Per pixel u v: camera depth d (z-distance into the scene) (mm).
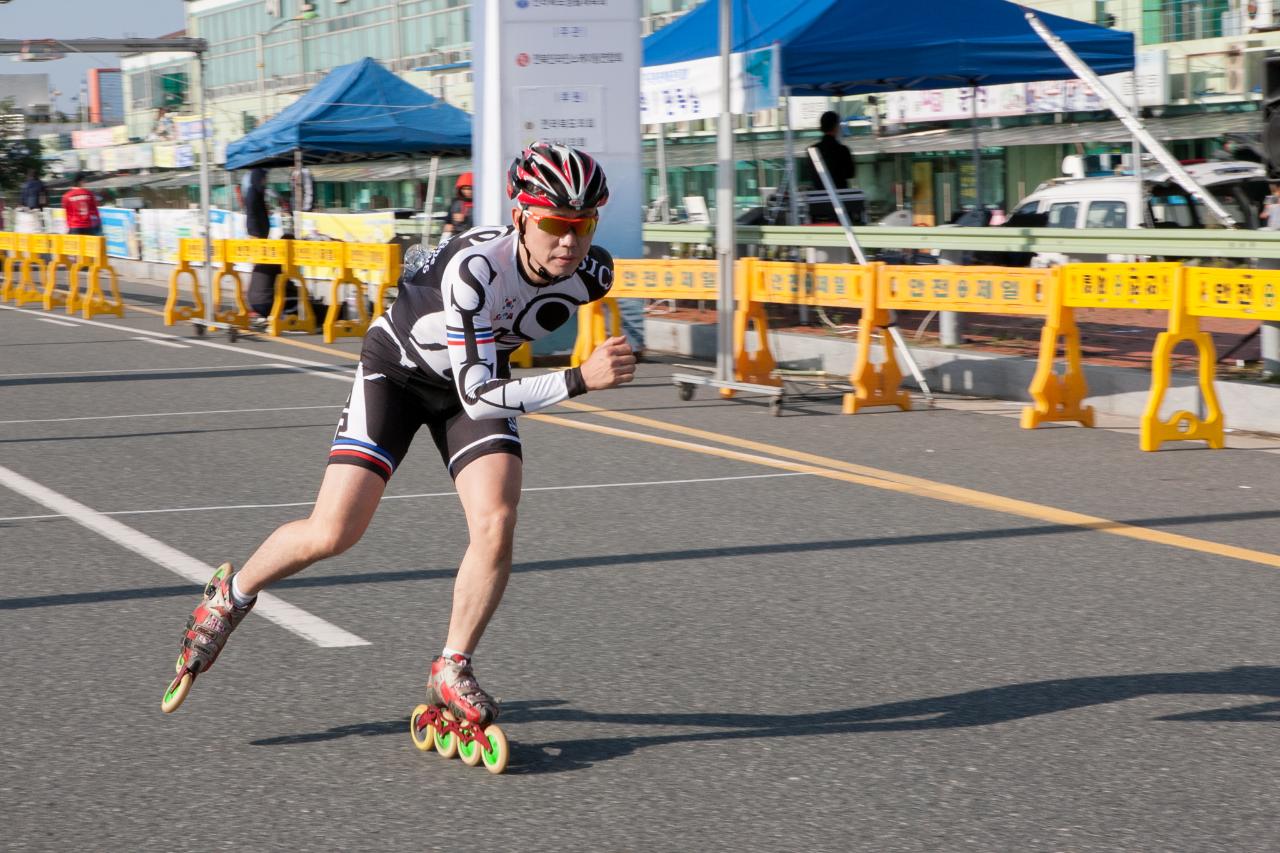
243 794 3752
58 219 31688
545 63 12852
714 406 10938
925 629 5246
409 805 3680
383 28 50406
